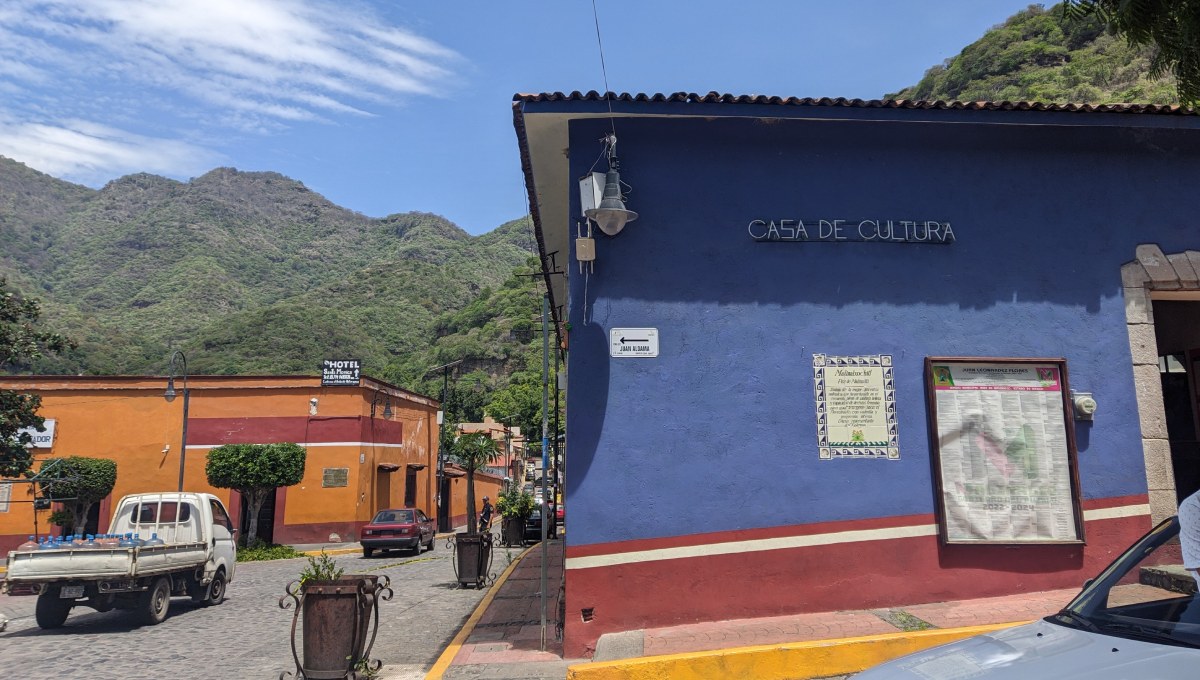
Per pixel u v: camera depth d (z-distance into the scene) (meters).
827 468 7.73
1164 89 44.50
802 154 8.31
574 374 7.71
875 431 7.84
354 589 6.81
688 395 7.75
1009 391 8.00
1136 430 8.07
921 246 8.24
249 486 24.80
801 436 7.77
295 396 29.34
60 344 19.91
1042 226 8.40
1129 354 8.23
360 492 29.17
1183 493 9.95
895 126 8.34
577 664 6.48
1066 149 8.59
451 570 18.25
